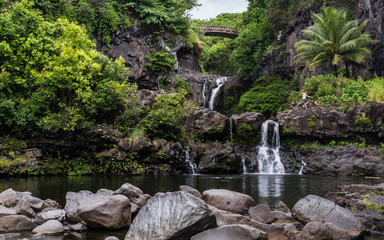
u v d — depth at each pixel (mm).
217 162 20125
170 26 36781
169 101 21781
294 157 21922
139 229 5352
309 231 5504
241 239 4957
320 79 26469
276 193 11008
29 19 18516
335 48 27234
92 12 31484
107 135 18234
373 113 21359
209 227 5316
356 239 5684
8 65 16906
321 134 22203
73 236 5648
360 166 18453
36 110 16891
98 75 19906
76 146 17906
